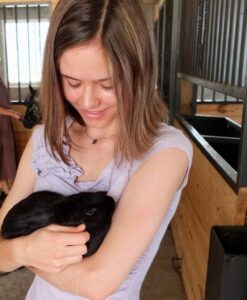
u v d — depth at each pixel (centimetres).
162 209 68
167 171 69
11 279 221
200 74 194
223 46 150
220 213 130
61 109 77
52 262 64
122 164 73
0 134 317
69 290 68
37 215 70
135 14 63
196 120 249
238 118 330
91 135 77
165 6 311
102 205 69
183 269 212
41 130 86
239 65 124
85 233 65
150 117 70
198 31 201
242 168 107
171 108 277
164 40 316
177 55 269
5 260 71
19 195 84
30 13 361
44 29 364
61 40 63
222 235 96
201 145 167
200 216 167
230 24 140
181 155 70
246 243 95
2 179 324
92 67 62
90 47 61
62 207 69
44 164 81
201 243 164
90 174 77
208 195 151
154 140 71
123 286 74
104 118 71
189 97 281
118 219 68
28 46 368
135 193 69
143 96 67
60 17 63
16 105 361
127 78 64
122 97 66
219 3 159
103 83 65
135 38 63
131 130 69
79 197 70
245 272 85
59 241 64
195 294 177
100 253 66
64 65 65
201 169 166
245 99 106
